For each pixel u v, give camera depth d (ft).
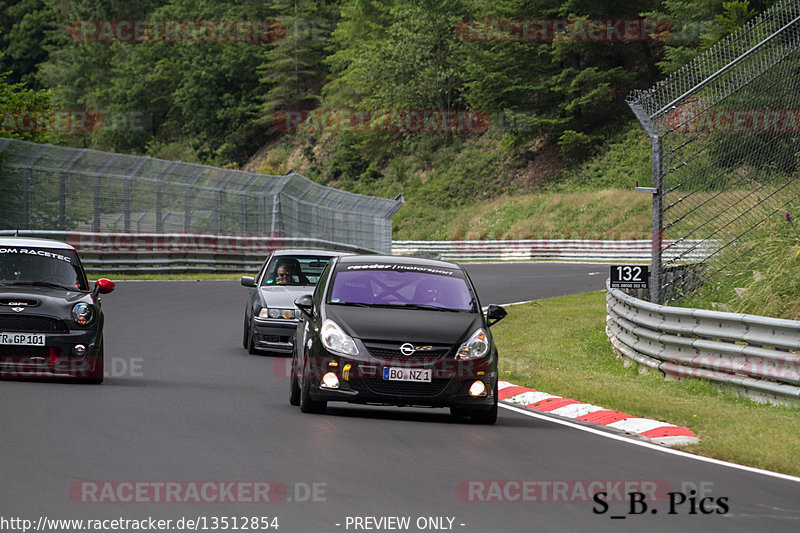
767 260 224.94
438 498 87.66
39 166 420.77
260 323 206.18
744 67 239.30
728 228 240.53
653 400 156.76
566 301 351.87
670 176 238.68
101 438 109.81
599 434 131.44
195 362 192.75
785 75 241.55
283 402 147.33
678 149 238.68
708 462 114.42
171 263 449.06
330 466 99.66
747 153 242.37
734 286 229.66
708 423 138.10
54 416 122.93
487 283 453.17
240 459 101.30
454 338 135.85
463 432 127.65
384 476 96.02
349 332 135.03
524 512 84.23
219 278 448.65
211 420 126.00
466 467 102.73
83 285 168.86
